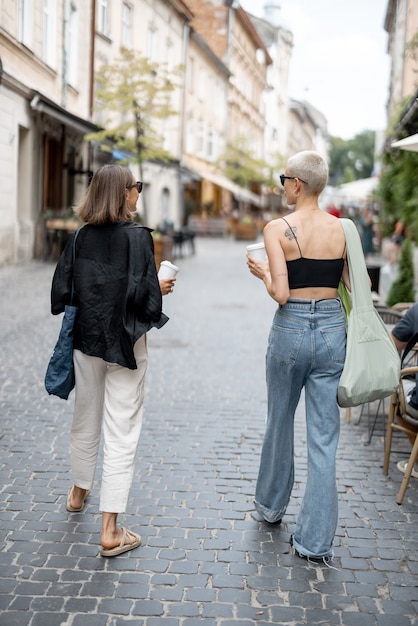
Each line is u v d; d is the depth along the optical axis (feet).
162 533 11.93
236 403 20.25
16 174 50.78
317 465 11.13
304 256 10.94
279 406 11.75
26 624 9.16
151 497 13.38
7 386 20.98
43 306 35.42
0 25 43.32
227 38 138.51
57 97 58.23
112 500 11.10
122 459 11.19
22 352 25.58
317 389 11.14
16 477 14.10
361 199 116.88
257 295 46.78
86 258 10.95
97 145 71.72
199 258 78.28
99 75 59.62
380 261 74.84
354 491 14.06
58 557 10.96
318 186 11.09
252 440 16.97
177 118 105.29
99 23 70.38
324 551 11.10
